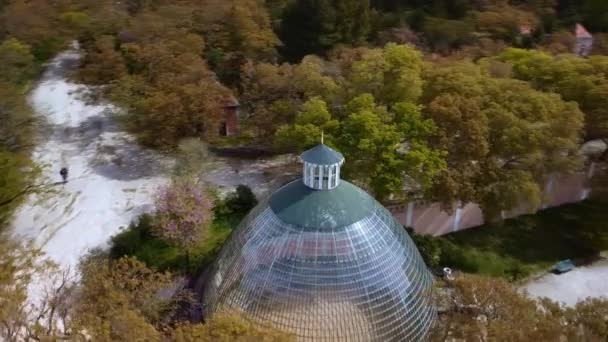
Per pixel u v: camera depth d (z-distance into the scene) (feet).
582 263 193.26
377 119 181.78
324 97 214.28
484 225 208.54
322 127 186.19
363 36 319.68
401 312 126.72
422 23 331.57
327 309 120.37
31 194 211.61
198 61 253.44
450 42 307.99
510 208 183.62
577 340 110.01
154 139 234.79
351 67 228.63
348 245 123.85
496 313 127.85
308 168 129.08
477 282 134.41
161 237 175.01
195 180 211.61
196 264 172.86
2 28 293.23
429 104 197.67
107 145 249.14
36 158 235.40
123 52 276.82
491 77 219.20
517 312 123.65
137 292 125.90
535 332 110.52
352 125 180.86
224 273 134.21
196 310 139.64
